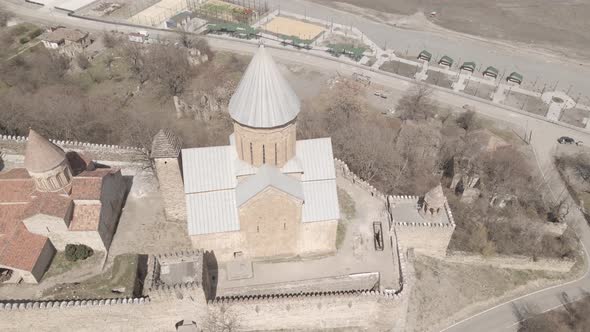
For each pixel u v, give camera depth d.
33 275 51.38
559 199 78.00
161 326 49.53
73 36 120.19
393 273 55.69
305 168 53.25
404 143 86.62
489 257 62.59
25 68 107.06
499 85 112.50
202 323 49.94
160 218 61.59
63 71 108.88
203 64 114.81
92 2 143.12
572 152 92.06
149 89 105.12
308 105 98.88
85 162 62.31
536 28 138.12
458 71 117.38
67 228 53.38
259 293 52.44
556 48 129.00
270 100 46.28
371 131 83.62
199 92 101.44
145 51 111.12
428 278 60.25
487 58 123.19
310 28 133.62
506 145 87.12
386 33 133.50
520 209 71.19
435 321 56.94
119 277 51.62
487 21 141.38
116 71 111.25
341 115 90.19
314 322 51.38
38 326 46.66
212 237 52.59
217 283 53.62
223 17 137.00
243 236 53.31
